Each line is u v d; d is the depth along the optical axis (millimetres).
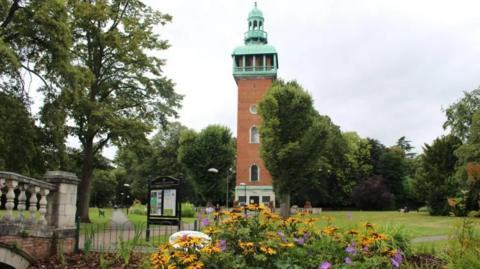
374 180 66812
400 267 7031
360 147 73812
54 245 11055
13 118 19781
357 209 68500
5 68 19500
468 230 6367
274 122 39156
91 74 24281
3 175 9891
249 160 56844
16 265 9867
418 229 20906
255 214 6336
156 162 73438
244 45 60188
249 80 58594
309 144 38062
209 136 66188
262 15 62719
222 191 65625
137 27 29000
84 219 27141
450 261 6160
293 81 42594
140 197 76625
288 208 40188
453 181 40906
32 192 10750
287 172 39344
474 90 45750
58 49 20266
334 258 5859
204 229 6086
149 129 27500
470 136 39562
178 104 30703
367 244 5727
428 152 43875
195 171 66062
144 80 29172
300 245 6141
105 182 83562
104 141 28562
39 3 19672
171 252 5145
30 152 20578
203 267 5129
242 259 5398
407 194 72375
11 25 20078
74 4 26391
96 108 25984
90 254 11164
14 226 9945
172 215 14812
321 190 65625
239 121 57906
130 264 9805
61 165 23141
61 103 21609
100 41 27375
